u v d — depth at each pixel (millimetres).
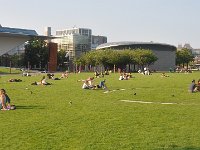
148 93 34625
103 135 14758
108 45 182375
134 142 13602
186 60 199875
